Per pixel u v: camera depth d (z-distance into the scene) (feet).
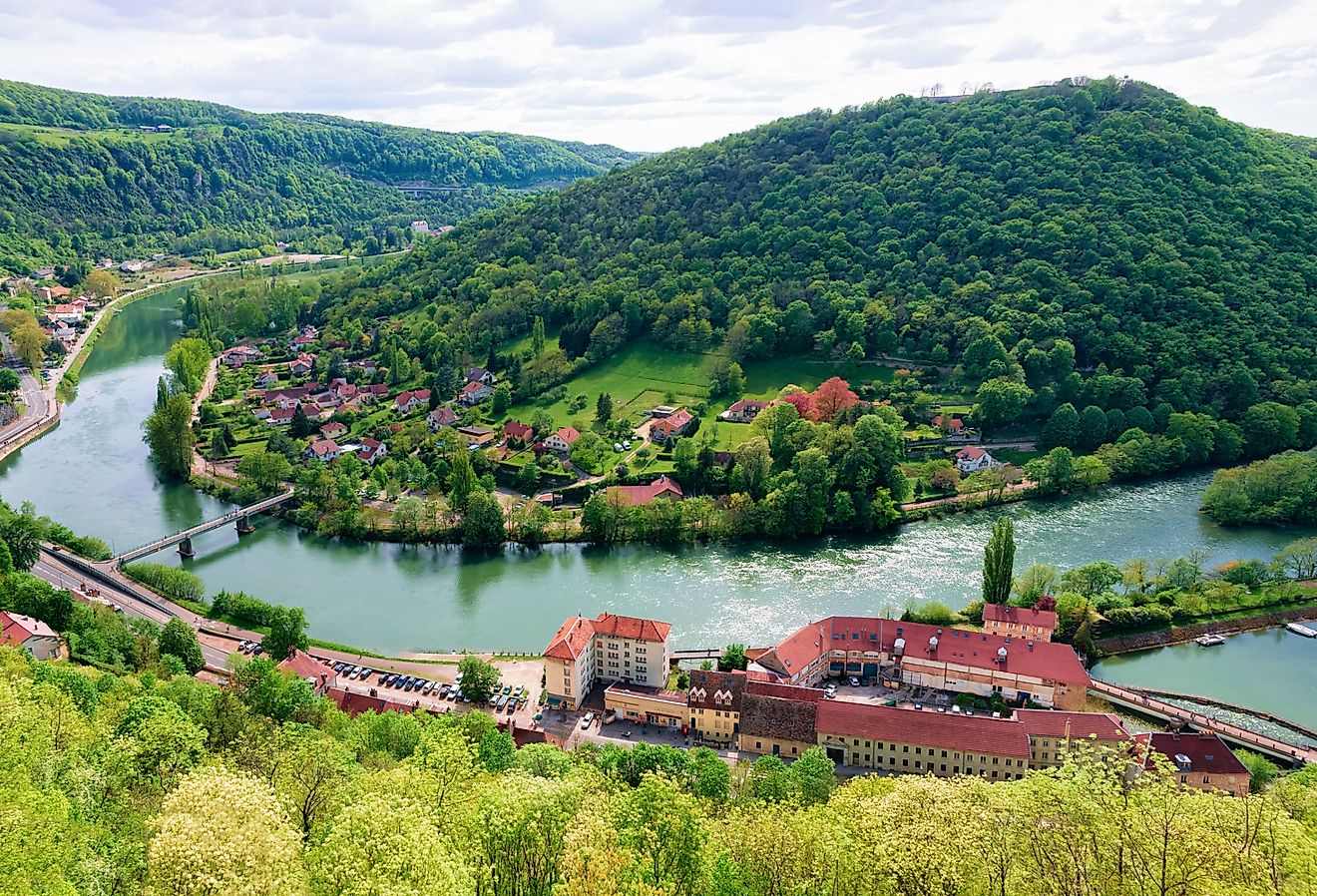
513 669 655.76
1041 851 271.69
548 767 442.91
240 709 448.65
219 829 247.91
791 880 295.69
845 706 540.52
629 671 625.82
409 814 261.85
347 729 473.26
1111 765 368.48
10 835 238.89
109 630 609.42
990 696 603.67
